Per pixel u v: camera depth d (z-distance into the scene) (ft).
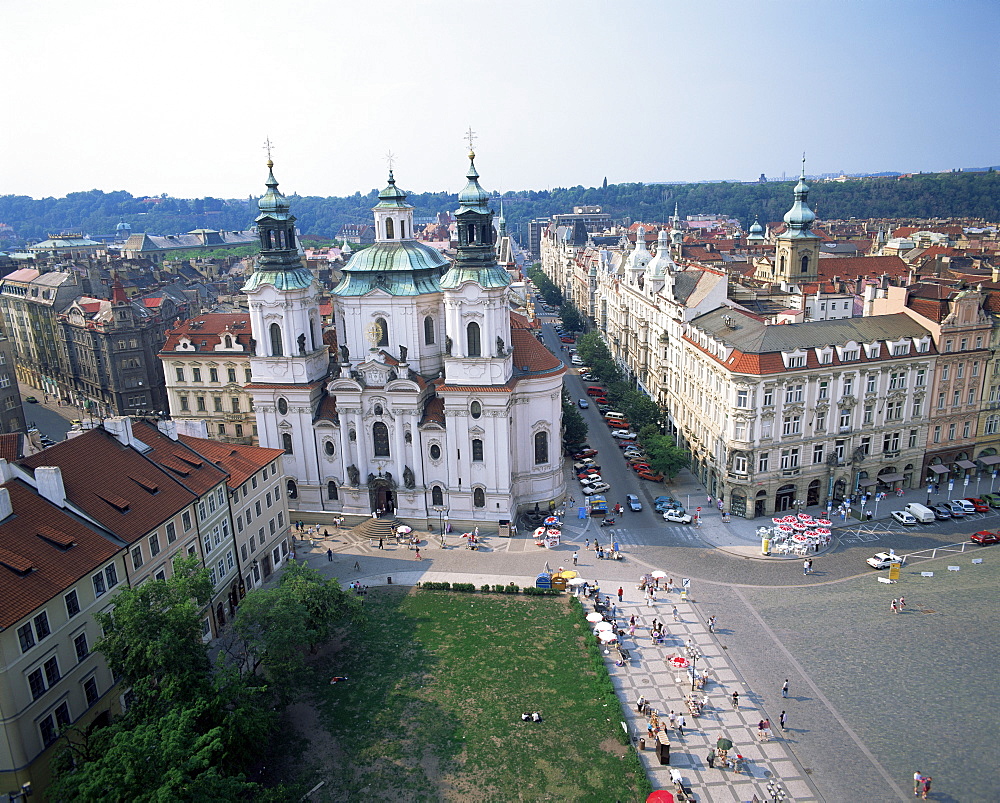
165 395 570.87
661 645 266.77
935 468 386.32
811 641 265.13
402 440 367.04
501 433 356.18
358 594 308.81
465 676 252.21
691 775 205.26
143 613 190.39
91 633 214.90
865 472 376.68
